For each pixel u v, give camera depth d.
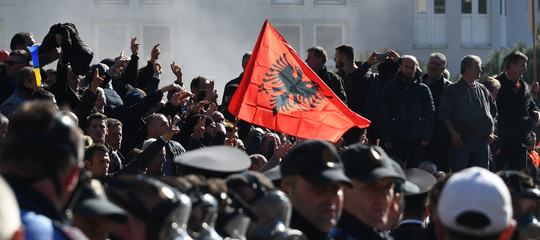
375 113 24.58
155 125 19.91
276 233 7.65
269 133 21.30
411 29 79.38
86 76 23.06
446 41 79.75
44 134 5.79
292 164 8.34
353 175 8.80
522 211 11.01
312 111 18.38
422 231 10.70
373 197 8.83
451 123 25.00
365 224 8.85
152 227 6.83
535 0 31.97
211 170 8.82
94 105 19.02
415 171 12.41
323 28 78.00
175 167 17.48
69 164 5.86
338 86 24.03
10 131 5.91
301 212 8.37
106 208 6.59
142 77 25.73
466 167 25.11
